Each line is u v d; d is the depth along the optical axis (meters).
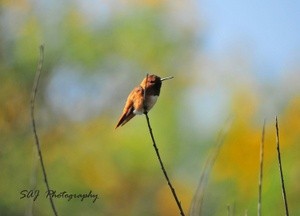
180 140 35.47
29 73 31.92
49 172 30.94
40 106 32.09
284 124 27.34
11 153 29.91
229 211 8.97
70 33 33.47
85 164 32.38
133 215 33.62
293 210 22.78
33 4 32.84
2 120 30.91
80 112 33.41
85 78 33.62
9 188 29.00
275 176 23.20
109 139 33.69
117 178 33.44
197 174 35.06
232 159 29.22
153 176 34.31
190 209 8.70
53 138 32.12
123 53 34.91
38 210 28.78
